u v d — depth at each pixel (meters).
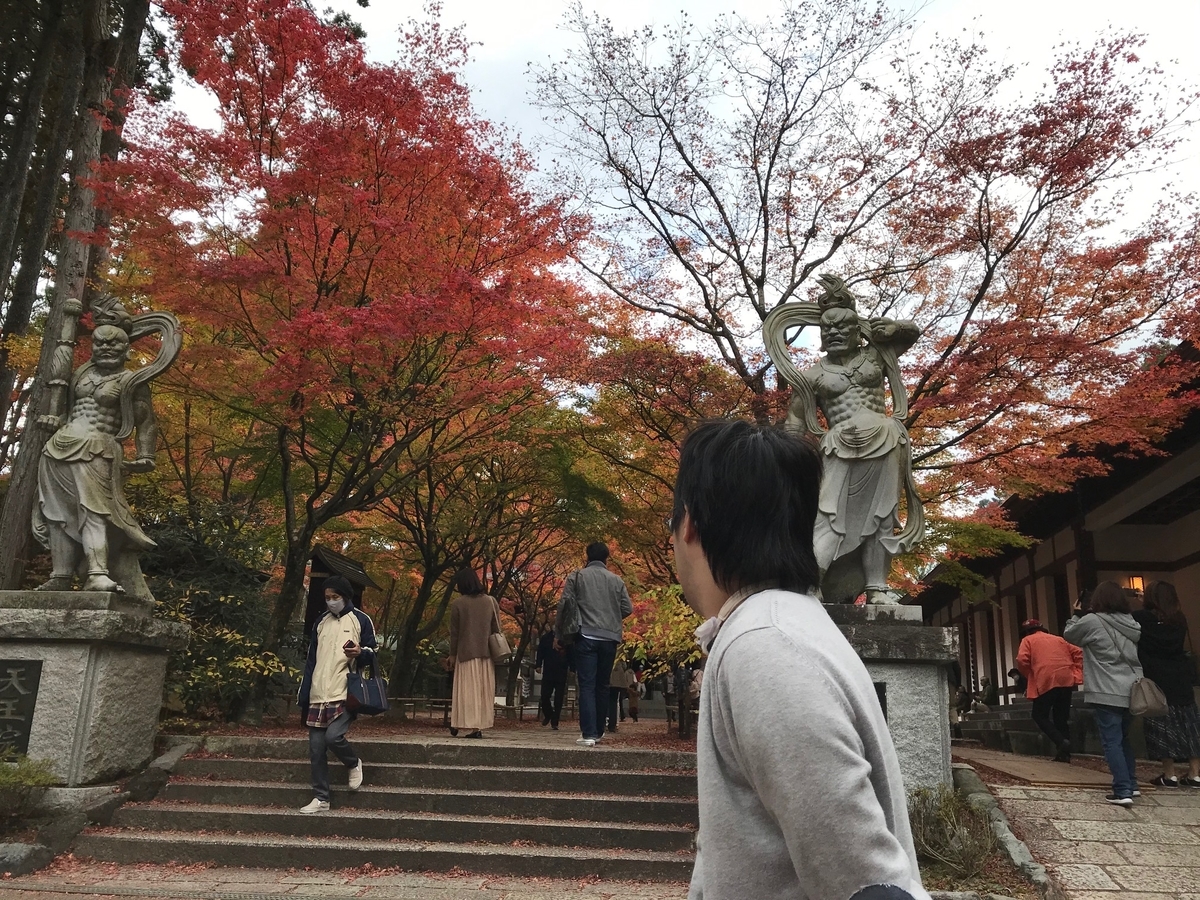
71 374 7.71
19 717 6.76
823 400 7.48
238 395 9.66
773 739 1.12
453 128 9.10
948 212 9.64
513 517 17.16
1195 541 16.05
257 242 9.15
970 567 22.14
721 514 1.46
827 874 1.05
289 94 8.94
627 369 10.17
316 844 6.20
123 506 7.62
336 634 7.06
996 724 13.60
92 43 12.35
